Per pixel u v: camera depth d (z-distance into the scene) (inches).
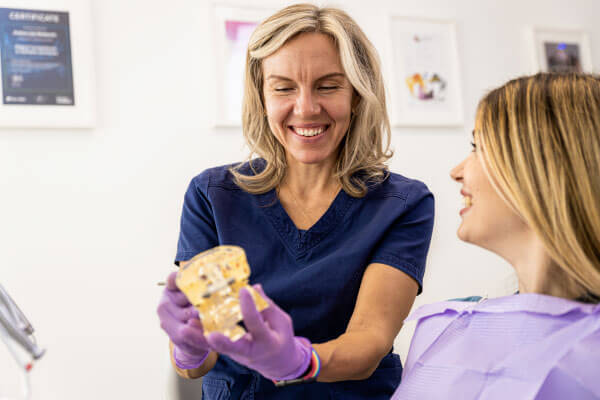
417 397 37.5
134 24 90.4
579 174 30.5
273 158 49.9
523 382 31.9
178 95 92.2
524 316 33.9
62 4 86.2
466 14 109.7
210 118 93.3
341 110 44.8
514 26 112.9
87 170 87.7
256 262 47.5
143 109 90.6
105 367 87.6
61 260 86.4
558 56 114.5
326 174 49.4
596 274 30.2
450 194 106.3
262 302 29.7
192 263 28.6
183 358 41.9
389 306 44.5
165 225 91.3
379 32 103.0
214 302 28.7
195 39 93.2
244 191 49.8
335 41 44.0
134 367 88.8
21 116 84.0
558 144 31.0
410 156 103.9
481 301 38.5
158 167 91.0
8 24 84.0
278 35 43.4
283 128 45.7
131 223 89.7
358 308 44.4
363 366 40.3
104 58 89.0
